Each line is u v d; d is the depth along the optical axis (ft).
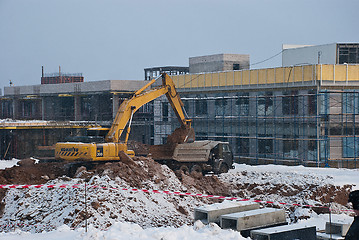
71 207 75.05
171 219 81.71
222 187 117.80
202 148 129.29
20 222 75.56
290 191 111.86
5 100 314.76
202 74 199.11
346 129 156.66
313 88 157.89
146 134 257.55
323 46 191.93
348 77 157.38
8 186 85.71
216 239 41.47
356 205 24.56
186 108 209.97
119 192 82.79
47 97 284.00
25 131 209.97
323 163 156.66
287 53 210.79
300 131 162.61
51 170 108.37
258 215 46.88
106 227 70.90
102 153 107.04
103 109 261.65
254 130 180.14
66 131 222.69
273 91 173.68
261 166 149.89
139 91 120.78
